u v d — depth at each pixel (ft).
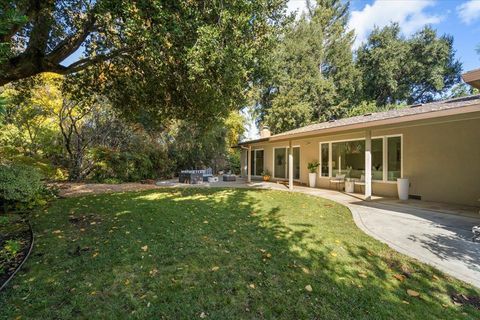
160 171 52.39
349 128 24.30
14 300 7.65
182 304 7.57
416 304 7.62
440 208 21.04
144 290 8.29
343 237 13.52
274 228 15.07
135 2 12.59
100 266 9.89
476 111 15.12
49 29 16.52
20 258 10.68
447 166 23.44
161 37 13.83
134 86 22.21
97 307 7.39
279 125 72.02
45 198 23.26
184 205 21.71
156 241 12.64
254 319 6.95
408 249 11.89
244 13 14.38
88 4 14.03
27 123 37.27
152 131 49.19
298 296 7.98
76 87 24.17
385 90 77.25
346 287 8.50
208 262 10.31
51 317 6.94
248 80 19.65
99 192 29.58
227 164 70.44
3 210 18.88
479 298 7.97
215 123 28.84
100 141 44.65
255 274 9.35
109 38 17.21
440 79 70.85
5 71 14.62
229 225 15.62
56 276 9.12
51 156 40.16
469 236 13.76
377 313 7.16
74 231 14.19
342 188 34.32
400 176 27.32
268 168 50.80
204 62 14.83
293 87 72.95
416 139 25.81
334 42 78.02
